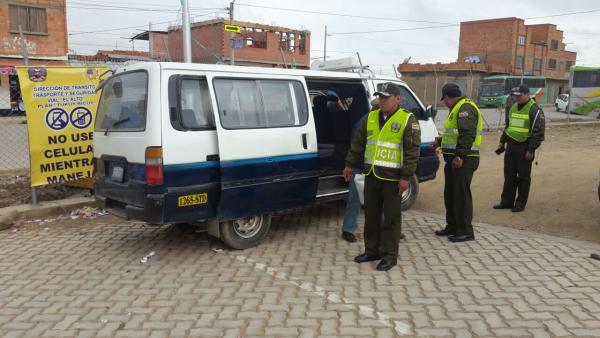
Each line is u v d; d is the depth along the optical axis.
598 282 4.38
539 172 8.81
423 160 6.96
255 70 5.33
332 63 7.23
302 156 5.62
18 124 18.39
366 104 6.55
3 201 7.14
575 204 6.67
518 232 5.92
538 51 59.22
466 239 5.61
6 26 27.09
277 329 3.60
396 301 4.05
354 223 5.70
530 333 3.50
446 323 3.66
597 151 11.98
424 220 6.59
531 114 6.41
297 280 4.53
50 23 28.39
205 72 4.93
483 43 57.88
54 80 6.73
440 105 34.34
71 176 7.02
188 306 4.01
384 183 4.75
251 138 5.12
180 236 5.93
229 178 4.96
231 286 4.41
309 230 6.18
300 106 5.68
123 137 4.92
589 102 26.62
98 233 6.07
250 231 5.48
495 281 4.44
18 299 4.19
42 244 5.66
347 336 3.49
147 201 4.62
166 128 4.62
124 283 4.51
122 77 5.13
